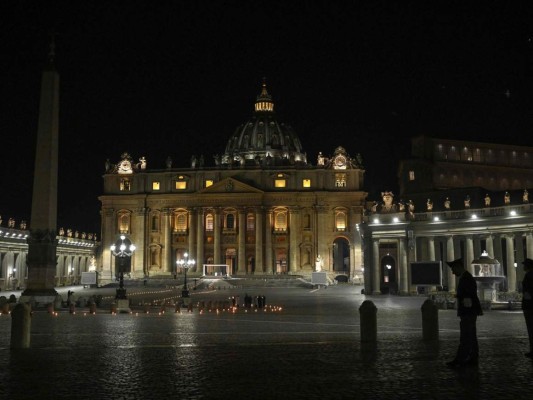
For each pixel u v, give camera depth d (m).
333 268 138.75
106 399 12.29
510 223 63.12
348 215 136.75
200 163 144.00
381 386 13.39
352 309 48.16
